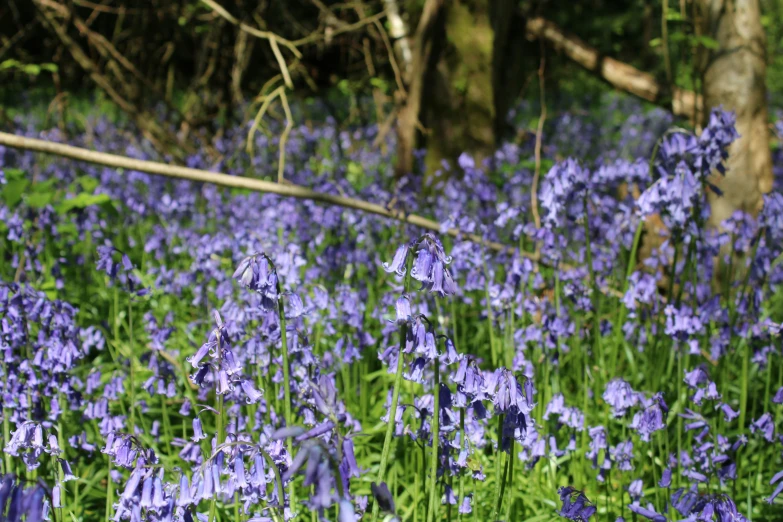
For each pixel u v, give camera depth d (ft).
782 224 14.70
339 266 17.70
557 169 14.51
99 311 20.42
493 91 27.68
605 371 16.48
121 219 24.40
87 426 14.44
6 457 11.32
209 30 35.42
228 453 8.53
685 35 20.98
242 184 17.95
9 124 35.24
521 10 28.60
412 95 28.19
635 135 38.78
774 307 19.04
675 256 15.37
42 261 21.53
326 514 11.02
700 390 12.08
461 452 9.70
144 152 32.55
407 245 8.67
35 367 12.15
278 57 25.55
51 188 25.99
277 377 12.40
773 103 55.67
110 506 10.86
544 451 11.79
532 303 14.99
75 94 52.26
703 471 12.54
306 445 6.50
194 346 17.95
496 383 8.82
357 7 32.94
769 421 11.95
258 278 9.09
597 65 26.84
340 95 50.16
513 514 12.46
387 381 16.21
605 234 18.37
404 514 12.21
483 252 15.38
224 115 36.29
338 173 29.17
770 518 12.48
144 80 33.55
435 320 16.26
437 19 27.27
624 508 12.73
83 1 38.22
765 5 53.93
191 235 20.30
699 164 14.65
